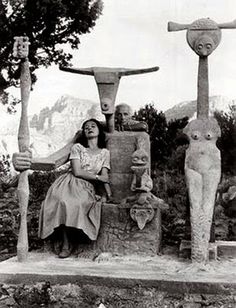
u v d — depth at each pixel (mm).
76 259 5598
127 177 6234
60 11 14602
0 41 14508
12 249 7391
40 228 5727
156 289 4738
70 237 5777
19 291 4922
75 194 5684
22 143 5355
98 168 6070
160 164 12984
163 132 13984
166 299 4707
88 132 6207
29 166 5367
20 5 14500
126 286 4789
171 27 5648
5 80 15219
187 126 5555
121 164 6258
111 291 4812
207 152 5395
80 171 5918
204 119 5520
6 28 14516
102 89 6266
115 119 6570
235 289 4613
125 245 5707
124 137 6277
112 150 6285
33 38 15031
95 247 5766
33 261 5473
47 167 5961
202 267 5086
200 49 5555
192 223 5254
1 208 8383
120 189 6238
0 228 7742
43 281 4914
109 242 5746
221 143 12242
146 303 4734
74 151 6070
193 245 5223
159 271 5020
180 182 9125
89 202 5668
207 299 4637
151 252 5660
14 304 4887
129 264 5316
